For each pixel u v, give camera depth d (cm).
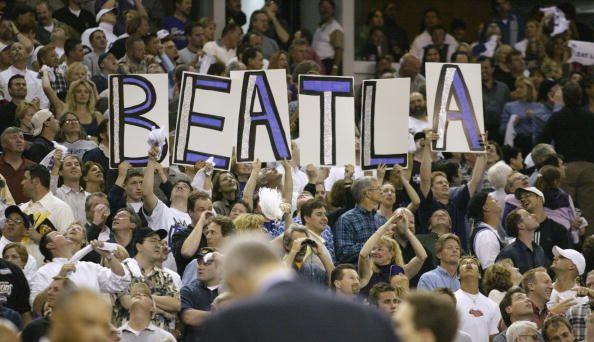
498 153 3497
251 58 3659
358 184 2616
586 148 3494
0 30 3359
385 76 3900
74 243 2269
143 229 2289
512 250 2736
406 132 2841
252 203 2700
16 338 1247
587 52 4378
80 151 2881
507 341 2262
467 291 2431
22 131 2895
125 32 3734
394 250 2436
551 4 4928
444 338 1218
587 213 3356
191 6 4328
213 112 2742
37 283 2225
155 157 2569
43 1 3712
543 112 3916
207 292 2239
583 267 2548
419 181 3017
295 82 3509
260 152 2770
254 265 1077
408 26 4775
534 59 4338
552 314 2428
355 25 4450
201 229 2405
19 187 2714
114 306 2170
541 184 3042
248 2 4456
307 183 2959
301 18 4544
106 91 3238
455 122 2895
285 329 1034
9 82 3055
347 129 2847
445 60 4347
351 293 2242
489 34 4366
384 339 1050
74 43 3372
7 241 2384
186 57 3762
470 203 2853
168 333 2100
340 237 2603
